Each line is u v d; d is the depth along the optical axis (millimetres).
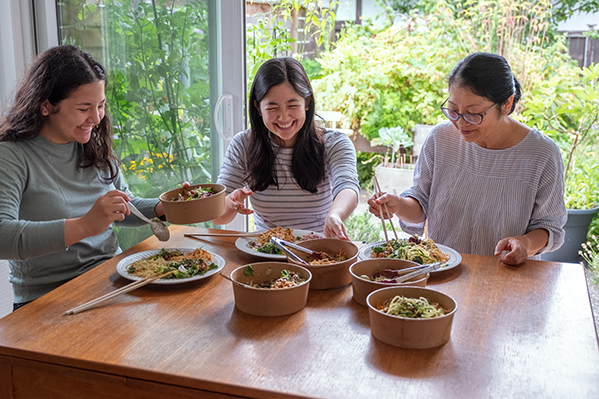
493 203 1807
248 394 921
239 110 2615
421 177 1965
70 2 2473
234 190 2008
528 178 1755
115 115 2582
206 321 1181
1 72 2367
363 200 5211
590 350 1064
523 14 4812
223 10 2496
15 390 1103
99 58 2541
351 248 1441
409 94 5484
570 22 5137
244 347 1060
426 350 1050
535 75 4645
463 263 1557
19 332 1132
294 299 1205
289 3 4629
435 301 1124
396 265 1327
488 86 1571
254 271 1295
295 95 1737
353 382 935
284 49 4301
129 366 990
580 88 4133
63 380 1054
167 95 2619
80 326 1159
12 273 1646
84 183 1699
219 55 2586
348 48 5531
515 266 1538
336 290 1368
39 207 1569
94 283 1405
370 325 1115
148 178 2676
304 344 1071
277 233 1703
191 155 2711
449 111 1650
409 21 5414
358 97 5531
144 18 2529
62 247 1368
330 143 2004
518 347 1070
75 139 1588
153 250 1627
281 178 2014
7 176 1483
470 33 5086
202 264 1456
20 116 1531
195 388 957
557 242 1764
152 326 1158
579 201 3736
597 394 915
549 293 1347
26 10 2381
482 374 967
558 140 4387
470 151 1853
